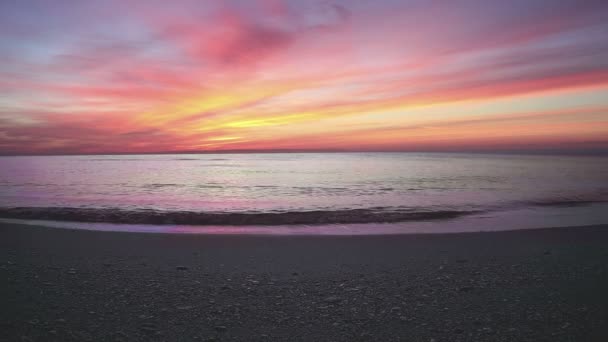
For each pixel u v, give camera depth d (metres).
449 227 13.80
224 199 24.22
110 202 22.86
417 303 5.78
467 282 6.83
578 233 11.56
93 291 6.33
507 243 10.32
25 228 12.54
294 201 23.03
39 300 5.87
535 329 4.80
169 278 7.11
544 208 18.53
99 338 4.57
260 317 5.26
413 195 25.17
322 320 5.15
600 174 41.53
